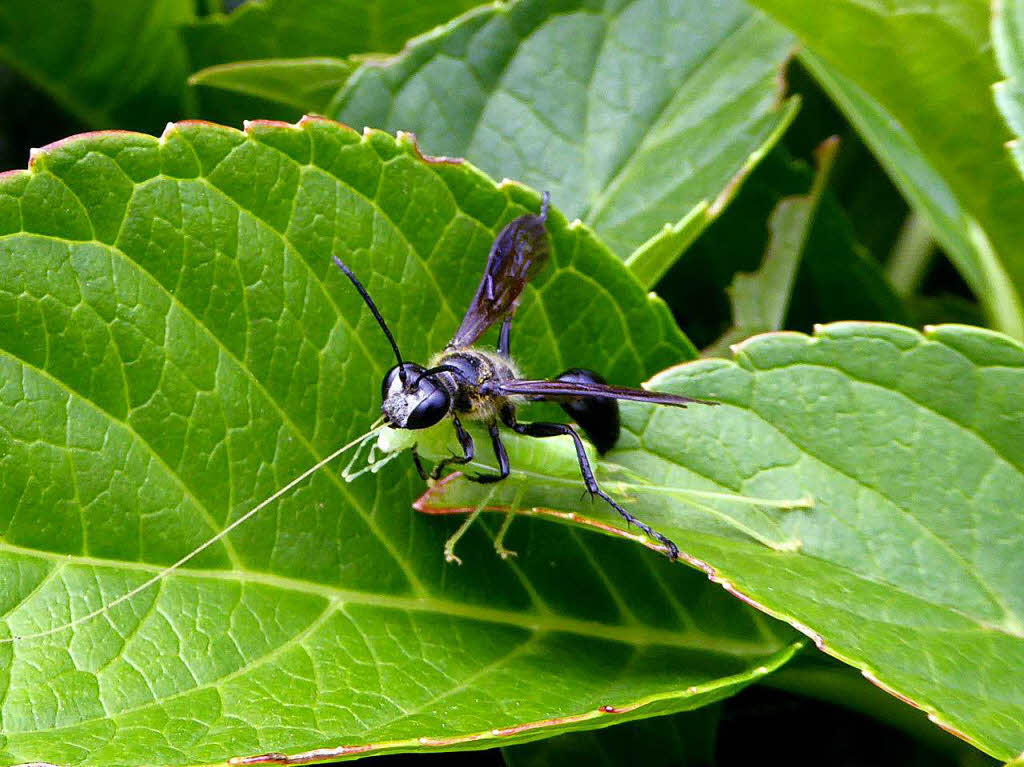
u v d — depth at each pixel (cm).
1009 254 18
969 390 16
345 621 16
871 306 20
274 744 15
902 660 15
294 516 16
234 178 16
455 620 16
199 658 16
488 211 17
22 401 15
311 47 20
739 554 16
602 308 17
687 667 16
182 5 20
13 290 15
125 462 16
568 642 16
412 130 19
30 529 15
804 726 18
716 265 20
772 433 17
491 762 17
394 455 17
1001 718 15
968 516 16
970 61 17
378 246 17
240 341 16
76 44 20
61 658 15
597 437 17
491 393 17
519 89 19
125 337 16
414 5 20
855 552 16
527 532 17
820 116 21
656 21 19
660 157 19
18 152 21
